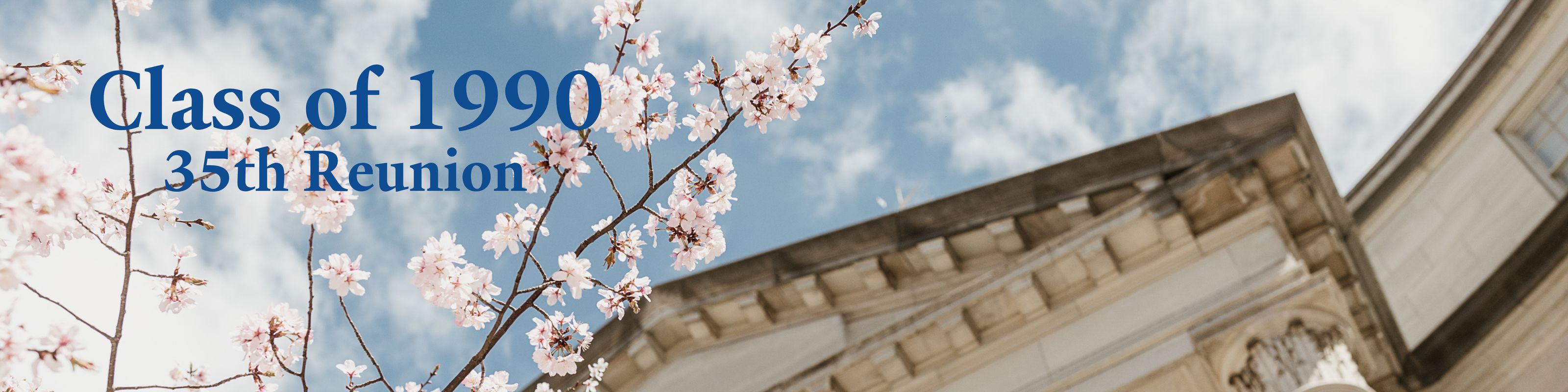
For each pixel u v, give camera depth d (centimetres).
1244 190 1530
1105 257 1546
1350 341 1385
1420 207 2347
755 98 605
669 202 650
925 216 1750
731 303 1841
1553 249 1762
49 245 559
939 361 1590
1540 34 2175
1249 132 1553
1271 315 1398
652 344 1869
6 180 423
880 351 1576
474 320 632
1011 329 1580
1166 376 1443
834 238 1798
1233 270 1495
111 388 535
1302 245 1577
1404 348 1844
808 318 1816
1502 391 1767
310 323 582
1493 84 2259
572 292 596
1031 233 1705
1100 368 1480
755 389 1756
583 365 1903
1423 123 2402
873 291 1791
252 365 641
